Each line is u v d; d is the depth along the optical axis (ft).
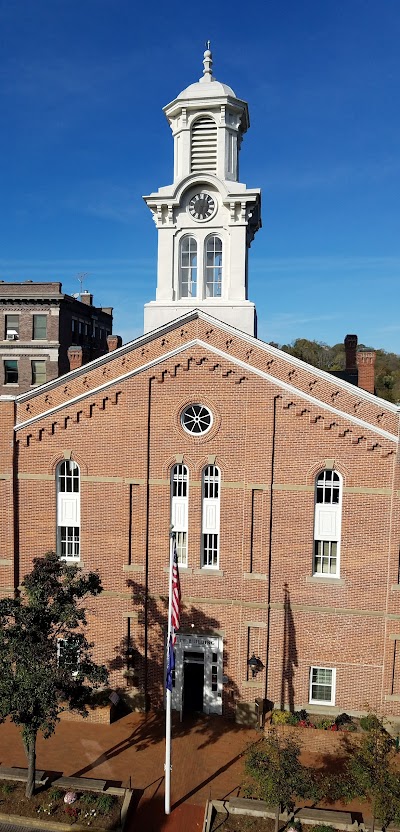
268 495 75.56
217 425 76.43
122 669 80.79
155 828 58.80
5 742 73.61
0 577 82.69
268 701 77.05
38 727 59.41
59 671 59.67
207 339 76.28
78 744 72.79
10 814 59.47
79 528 81.71
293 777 54.03
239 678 77.61
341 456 73.82
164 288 86.84
